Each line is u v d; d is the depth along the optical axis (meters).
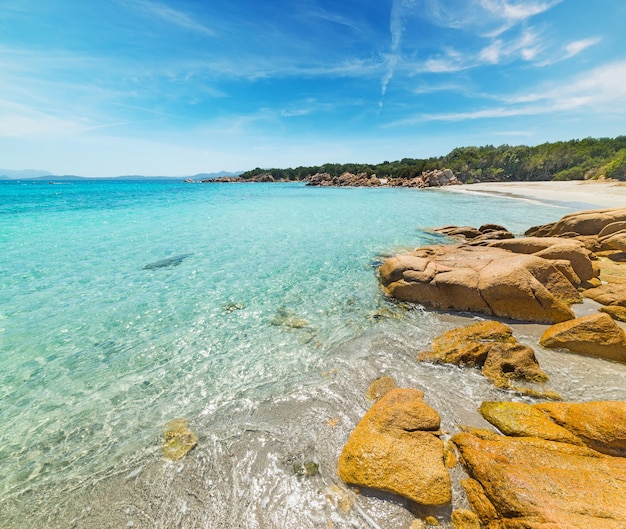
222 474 4.39
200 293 10.66
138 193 61.59
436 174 72.62
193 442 4.92
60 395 5.98
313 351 7.34
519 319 8.45
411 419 4.73
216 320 8.85
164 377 6.50
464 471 4.11
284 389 6.07
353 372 6.50
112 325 8.56
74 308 9.52
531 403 5.47
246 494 4.11
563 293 9.22
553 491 3.38
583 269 10.48
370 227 22.34
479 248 13.18
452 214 28.11
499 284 8.66
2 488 4.28
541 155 76.00
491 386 5.88
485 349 6.50
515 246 12.87
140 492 4.19
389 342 7.62
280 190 73.19
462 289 9.09
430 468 3.98
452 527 3.54
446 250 13.39
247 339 7.89
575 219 16.08
